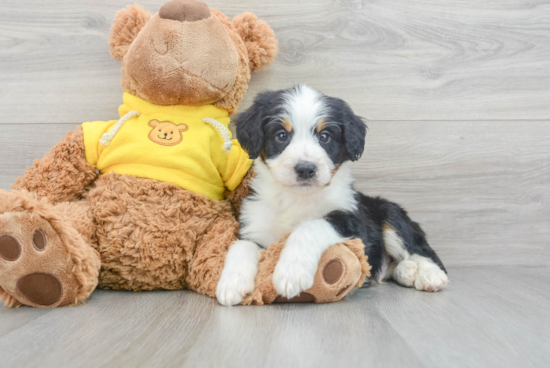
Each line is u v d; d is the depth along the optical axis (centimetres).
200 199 177
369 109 233
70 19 224
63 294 145
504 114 236
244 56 201
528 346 113
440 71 234
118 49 197
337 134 178
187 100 182
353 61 231
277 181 170
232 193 198
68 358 101
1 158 226
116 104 228
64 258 144
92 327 124
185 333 119
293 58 230
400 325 129
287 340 114
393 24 231
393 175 236
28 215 139
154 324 128
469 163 237
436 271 188
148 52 172
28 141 226
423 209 237
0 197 140
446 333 123
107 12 225
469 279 208
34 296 143
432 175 236
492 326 130
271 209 181
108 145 180
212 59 176
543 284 197
